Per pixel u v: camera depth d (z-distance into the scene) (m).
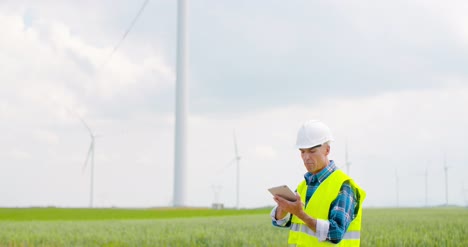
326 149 5.41
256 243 14.73
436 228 20.70
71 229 24.84
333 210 5.15
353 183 5.32
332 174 5.34
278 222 5.77
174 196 71.38
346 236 5.30
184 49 71.12
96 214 62.44
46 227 27.25
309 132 5.34
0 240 18.42
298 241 5.47
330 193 5.23
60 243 16.86
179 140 70.88
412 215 42.09
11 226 28.78
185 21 71.25
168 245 15.17
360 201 5.36
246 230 20.91
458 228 20.41
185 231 20.72
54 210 70.56
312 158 5.38
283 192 5.12
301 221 5.50
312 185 5.52
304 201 5.54
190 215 61.09
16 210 70.19
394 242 14.20
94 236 19.02
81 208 76.25
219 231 20.02
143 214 62.78
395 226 22.42
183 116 71.06
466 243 14.05
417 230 19.39
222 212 69.56
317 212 5.25
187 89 71.38
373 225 23.56
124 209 73.81
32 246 16.53
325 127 5.43
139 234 19.48
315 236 5.35
